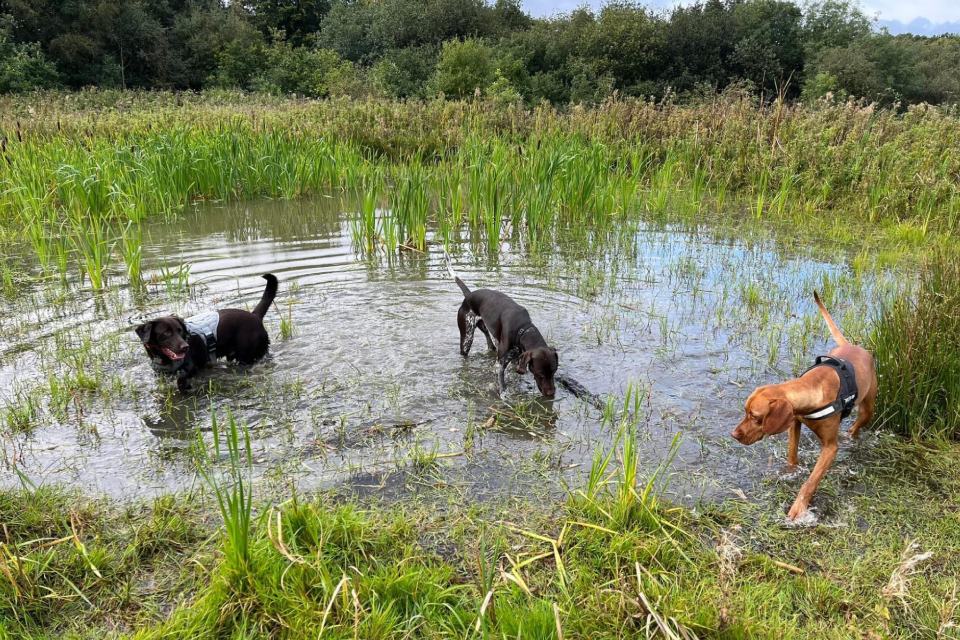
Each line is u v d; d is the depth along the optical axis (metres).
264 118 17.80
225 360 6.57
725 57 44.50
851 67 39.53
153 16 46.03
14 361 6.36
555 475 4.78
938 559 3.97
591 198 12.63
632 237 11.29
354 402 5.79
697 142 15.65
